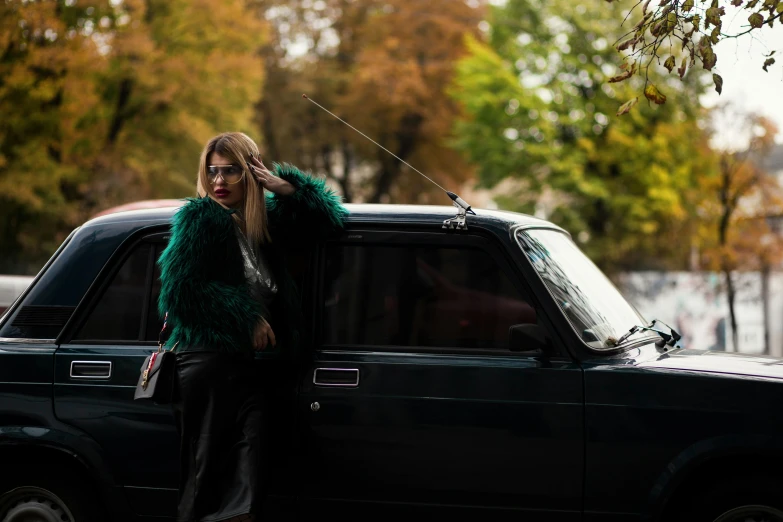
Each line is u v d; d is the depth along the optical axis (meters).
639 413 3.80
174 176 27.62
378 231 4.12
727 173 28.55
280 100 42.47
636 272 33.28
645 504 3.79
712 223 29.36
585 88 33.06
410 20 41.69
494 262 4.05
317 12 42.97
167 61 26.98
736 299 28.91
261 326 3.75
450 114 41.81
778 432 3.73
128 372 4.07
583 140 31.47
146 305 4.17
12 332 4.21
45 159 24.67
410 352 4.01
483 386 3.90
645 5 4.63
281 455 3.98
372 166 44.84
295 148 43.09
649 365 3.91
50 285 4.24
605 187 31.89
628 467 3.80
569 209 32.41
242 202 3.93
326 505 3.98
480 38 41.72
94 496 4.17
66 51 23.83
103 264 4.22
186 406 3.74
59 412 4.10
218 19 28.62
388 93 40.03
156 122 27.61
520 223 4.26
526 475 3.86
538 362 3.91
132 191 27.14
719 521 3.80
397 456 3.92
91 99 24.95
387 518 3.96
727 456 3.78
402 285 4.08
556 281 4.13
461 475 3.89
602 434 3.82
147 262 4.20
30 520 4.20
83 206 26.06
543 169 32.81
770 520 3.78
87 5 24.84
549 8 32.81
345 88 43.44
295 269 4.12
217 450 3.73
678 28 4.60
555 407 3.85
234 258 3.77
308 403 3.97
